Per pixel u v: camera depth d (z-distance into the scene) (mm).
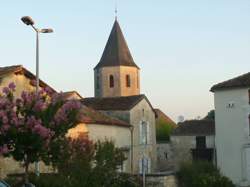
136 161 35250
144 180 21328
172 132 48781
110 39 58625
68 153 17000
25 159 15383
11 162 22250
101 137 29234
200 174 25328
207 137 46062
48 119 15281
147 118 37844
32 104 15266
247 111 32812
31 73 23625
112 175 21688
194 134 46625
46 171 23500
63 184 18000
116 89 56750
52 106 15492
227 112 33938
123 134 33406
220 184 25250
